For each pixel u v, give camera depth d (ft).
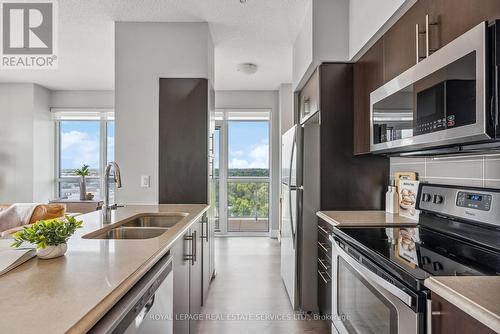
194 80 9.65
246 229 18.25
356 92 7.73
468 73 3.52
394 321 3.50
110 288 2.70
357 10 7.23
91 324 2.19
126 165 9.56
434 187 5.61
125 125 9.57
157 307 3.75
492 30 3.26
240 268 12.09
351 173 7.91
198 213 7.52
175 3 8.52
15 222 11.27
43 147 17.15
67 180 18.33
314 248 8.30
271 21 9.46
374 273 4.00
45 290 2.65
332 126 7.95
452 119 3.81
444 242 4.70
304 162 8.26
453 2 4.03
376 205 7.91
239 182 18.29
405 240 4.83
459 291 2.67
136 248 4.05
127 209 8.30
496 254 4.04
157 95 9.62
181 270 5.63
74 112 17.99
